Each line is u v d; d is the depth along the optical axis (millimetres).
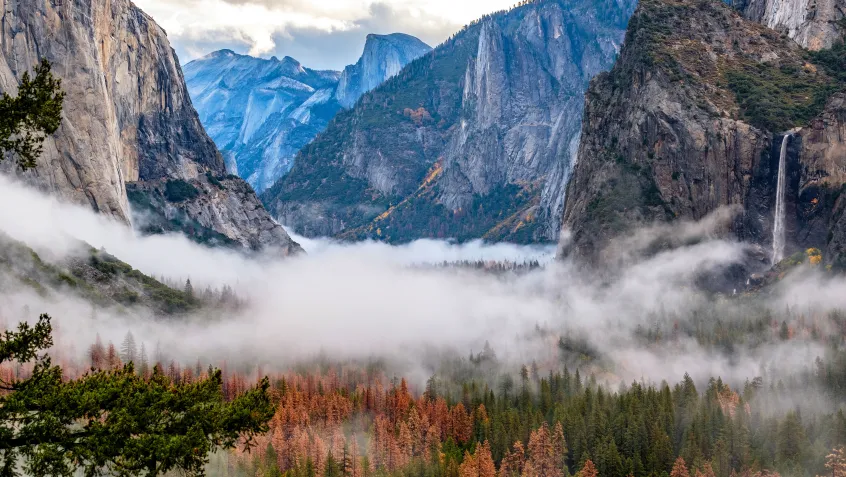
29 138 40938
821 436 172875
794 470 161750
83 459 37250
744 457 172000
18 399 37938
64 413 38000
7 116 40500
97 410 38844
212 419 39750
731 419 183125
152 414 39031
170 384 41469
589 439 187750
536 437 182250
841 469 159000
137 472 37438
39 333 40281
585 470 172250
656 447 177625
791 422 172250
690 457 173250
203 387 40938
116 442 37781
